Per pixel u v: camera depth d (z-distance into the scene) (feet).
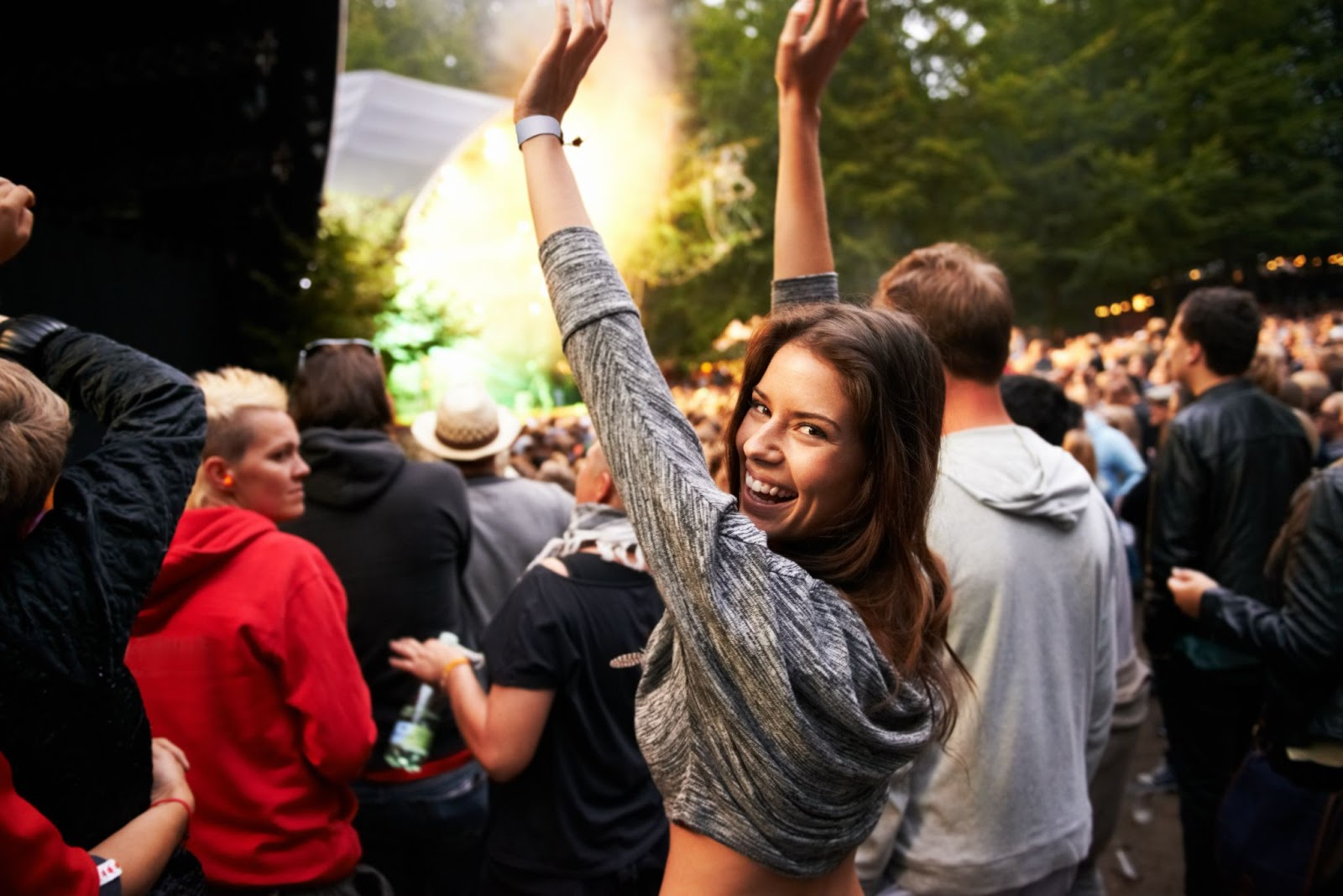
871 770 3.10
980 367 5.89
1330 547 6.28
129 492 3.80
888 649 3.28
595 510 6.59
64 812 3.54
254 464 6.26
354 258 23.44
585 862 6.07
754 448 3.34
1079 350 52.90
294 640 5.43
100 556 3.60
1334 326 55.98
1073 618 5.69
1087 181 88.69
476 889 8.36
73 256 17.33
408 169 58.75
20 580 3.39
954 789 5.37
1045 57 97.35
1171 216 87.81
